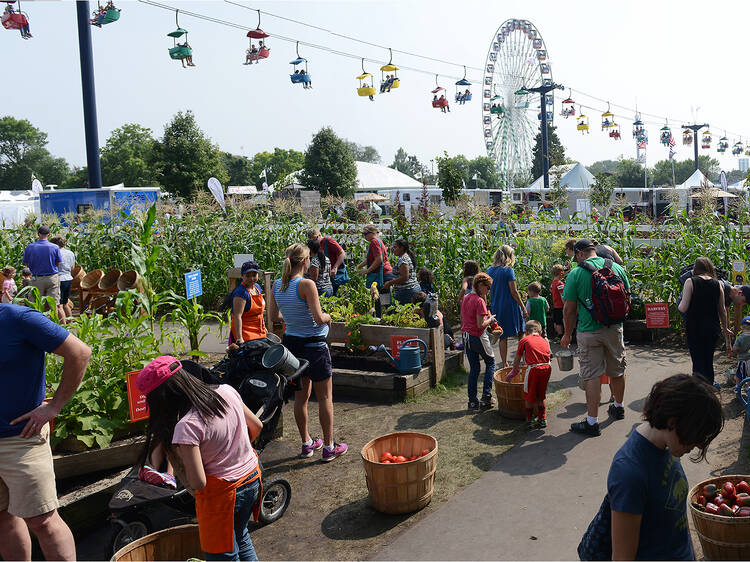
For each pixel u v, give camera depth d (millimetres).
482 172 108438
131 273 10344
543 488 4570
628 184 70812
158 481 3852
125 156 84125
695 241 9633
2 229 14188
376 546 3934
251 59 13398
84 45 18562
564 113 36344
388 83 17172
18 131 97000
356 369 7391
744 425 5543
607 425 5809
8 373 3082
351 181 44719
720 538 3291
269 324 7738
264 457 5438
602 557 2305
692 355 6316
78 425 4695
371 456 4594
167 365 2842
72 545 3383
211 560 2926
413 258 9906
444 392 7008
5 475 3113
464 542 3891
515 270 10828
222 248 12750
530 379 5688
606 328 5594
